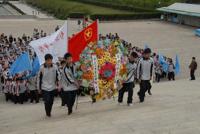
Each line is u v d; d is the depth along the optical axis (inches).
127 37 2426.2
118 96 726.5
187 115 565.6
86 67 692.7
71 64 640.4
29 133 533.0
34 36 1921.8
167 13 3257.9
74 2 3882.9
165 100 722.8
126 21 3201.3
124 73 695.7
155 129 502.3
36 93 975.6
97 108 692.7
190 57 1894.7
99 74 700.0
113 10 3523.6
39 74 630.5
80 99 816.3
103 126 533.6
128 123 539.5
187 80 1262.3
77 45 828.6
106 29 2736.2
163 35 2532.0
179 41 2322.8
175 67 1485.0
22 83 973.8
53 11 3435.0
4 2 4485.7
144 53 708.7
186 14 2938.0
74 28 2704.2
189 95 780.0
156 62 1390.3
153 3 3420.3
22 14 3430.1
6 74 1041.5
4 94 1105.4
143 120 550.3
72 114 653.3
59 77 636.7
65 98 657.0
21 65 972.6
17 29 2659.9
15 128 578.9
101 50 705.0
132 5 3577.8
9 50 1470.2
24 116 687.1
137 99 771.4
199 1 3346.5
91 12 3282.5
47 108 642.8
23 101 989.8
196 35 2529.5
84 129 524.7
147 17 3287.4
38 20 3129.9
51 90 634.8
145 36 2477.9
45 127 557.9
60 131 524.4
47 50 909.2
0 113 754.8
